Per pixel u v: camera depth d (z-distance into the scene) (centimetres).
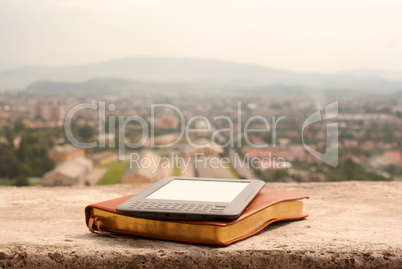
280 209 105
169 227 84
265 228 100
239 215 80
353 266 78
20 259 79
